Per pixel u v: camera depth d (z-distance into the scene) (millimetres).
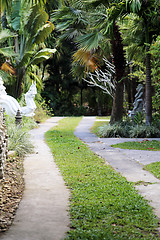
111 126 14367
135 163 7711
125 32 17453
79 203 4574
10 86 19094
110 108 35375
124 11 12969
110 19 12883
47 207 4445
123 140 12461
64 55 33281
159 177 6203
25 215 4137
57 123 21312
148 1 12469
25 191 5250
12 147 8438
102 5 13742
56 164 7480
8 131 9312
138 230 3668
